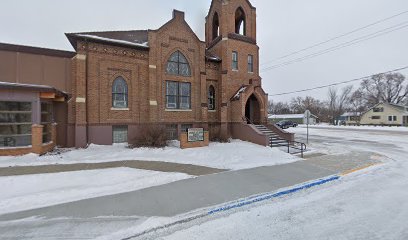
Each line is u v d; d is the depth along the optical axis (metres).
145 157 11.08
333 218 4.86
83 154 11.79
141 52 16.39
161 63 17.11
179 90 18.05
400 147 17.50
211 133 18.23
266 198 6.17
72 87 14.60
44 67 14.09
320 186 7.29
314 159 11.75
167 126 17.34
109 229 4.34
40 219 4.70
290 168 9.52
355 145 18.86
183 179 7.66
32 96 11.24
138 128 15.92
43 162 9.67
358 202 5.80
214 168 9.23
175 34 17.81
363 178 8.22
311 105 94.94
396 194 6.39
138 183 7.17
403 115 56.97
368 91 77.69
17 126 11.18
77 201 5.66
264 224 4.63
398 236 4.06
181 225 4.60
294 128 46.44
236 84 20.17
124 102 15.88
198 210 5.24
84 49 14.45
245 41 20.88
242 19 22.55
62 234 4.12
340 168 9.62
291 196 6.36
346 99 81.88
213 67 20.20
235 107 19.16
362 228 4.39
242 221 4.78
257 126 18.55
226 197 6.07
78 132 13.97
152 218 4.79
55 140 13.72
